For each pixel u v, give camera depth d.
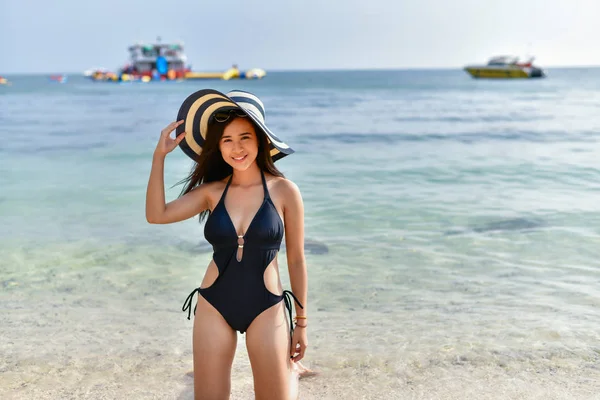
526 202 8.71
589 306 4.78
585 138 16.84
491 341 4.15
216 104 3.03
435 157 13.48
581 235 6.89
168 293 5.23
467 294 5.11
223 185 3.21
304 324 3.23
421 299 5.02
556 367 3.75
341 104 37.88
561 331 4.29
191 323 4.58
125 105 37.75
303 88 73.38
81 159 13.20
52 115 28.00
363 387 3.53
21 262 6.07
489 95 49.97
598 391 3.43
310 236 7.01
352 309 4.81
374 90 64.88
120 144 15.95
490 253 6.29
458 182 10.41
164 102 41.88
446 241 6.75
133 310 4.83
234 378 3.71
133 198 9.20
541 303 4.86
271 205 3.07
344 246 6.59
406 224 7.56
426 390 3.48
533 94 50.59
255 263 3.01
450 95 50.62
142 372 3.77
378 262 6.02
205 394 3.04
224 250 3.04
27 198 9.19
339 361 3.88
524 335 4.24
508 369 3.73
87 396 3.46
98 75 130.38
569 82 90.12
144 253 6.43
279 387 3.04
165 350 4.09
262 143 3.12
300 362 3.87
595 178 10.51
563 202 8.66
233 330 3.07
